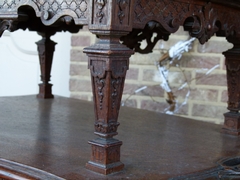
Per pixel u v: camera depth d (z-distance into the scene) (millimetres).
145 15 1150
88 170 1167
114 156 1162
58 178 1120
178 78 2170
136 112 2004
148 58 2215
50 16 1190
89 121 1764
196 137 1589
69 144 1420
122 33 1083
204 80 2119
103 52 1064
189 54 2133
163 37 1902
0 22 1328
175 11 1232
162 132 1644
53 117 1813
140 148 1410
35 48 2535
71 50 2371
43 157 1272
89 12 1092
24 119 1759
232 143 1525
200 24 1311
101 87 1100
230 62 1593
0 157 1259
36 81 2561
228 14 1446
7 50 2521
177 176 1170
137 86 2254
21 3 1256
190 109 2160
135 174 1161
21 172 1184
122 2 1062
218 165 1279
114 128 1142
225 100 2086
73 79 2393
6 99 2166
